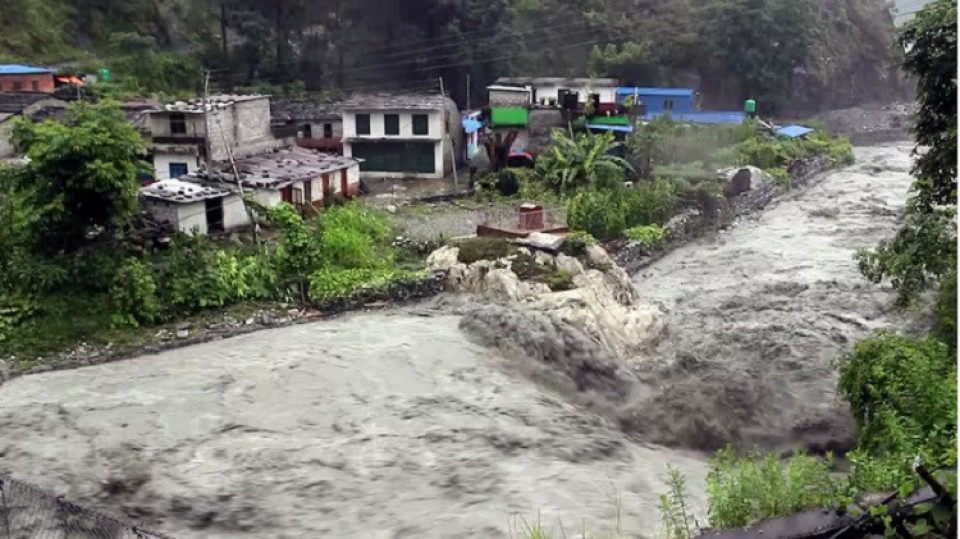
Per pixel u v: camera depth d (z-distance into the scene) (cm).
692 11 7194
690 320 2705
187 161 3797
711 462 1396
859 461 1215
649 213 3600
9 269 2484
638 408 2022
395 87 6100
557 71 6731
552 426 1905
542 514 1517
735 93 7219
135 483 1673
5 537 1432
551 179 4184
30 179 2495
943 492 909
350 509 1570
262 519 1549
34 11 5547
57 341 2381
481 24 6303
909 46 1739
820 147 5662
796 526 1015
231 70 5716
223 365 2280
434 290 2875
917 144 1920
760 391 2083
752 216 4194
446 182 4538
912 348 1518
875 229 3856
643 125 4678
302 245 2844
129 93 4953
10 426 1923
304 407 2003
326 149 4784
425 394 2064
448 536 1457
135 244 2734
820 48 7381
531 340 2275
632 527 1455
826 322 2614
